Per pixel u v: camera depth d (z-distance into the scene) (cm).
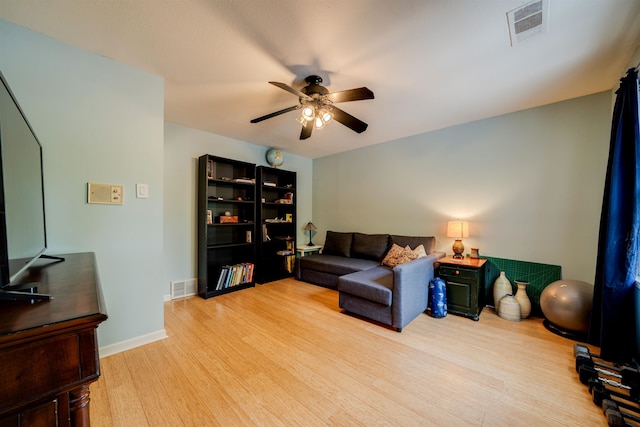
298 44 167
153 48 172
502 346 203
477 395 148
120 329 192
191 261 340
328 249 443
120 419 129
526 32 154
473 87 224
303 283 393
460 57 180
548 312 226
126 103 192
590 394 149
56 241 164
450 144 331
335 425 126
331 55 178
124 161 192
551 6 134
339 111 218
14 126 98
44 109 160
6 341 50
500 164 292
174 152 323
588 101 241
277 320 252
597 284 199
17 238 101
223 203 373
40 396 55
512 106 266
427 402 143
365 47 169
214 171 350
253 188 392
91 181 178
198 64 190
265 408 138
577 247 248
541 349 198
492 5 133
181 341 208
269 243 442
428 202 354
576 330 213
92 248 179
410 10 137
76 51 171
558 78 209
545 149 264
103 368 171
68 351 58
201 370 170
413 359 185
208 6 135
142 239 201
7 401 51
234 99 249
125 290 194
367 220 427
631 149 176
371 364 178
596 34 155
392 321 232
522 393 150
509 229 286
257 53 177
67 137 168
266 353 192
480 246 307
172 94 238
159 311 211
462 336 220
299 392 150
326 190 492
